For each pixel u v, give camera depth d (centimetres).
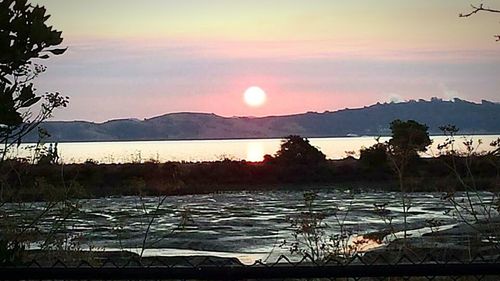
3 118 703
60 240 978
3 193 982
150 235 1892
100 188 3116
